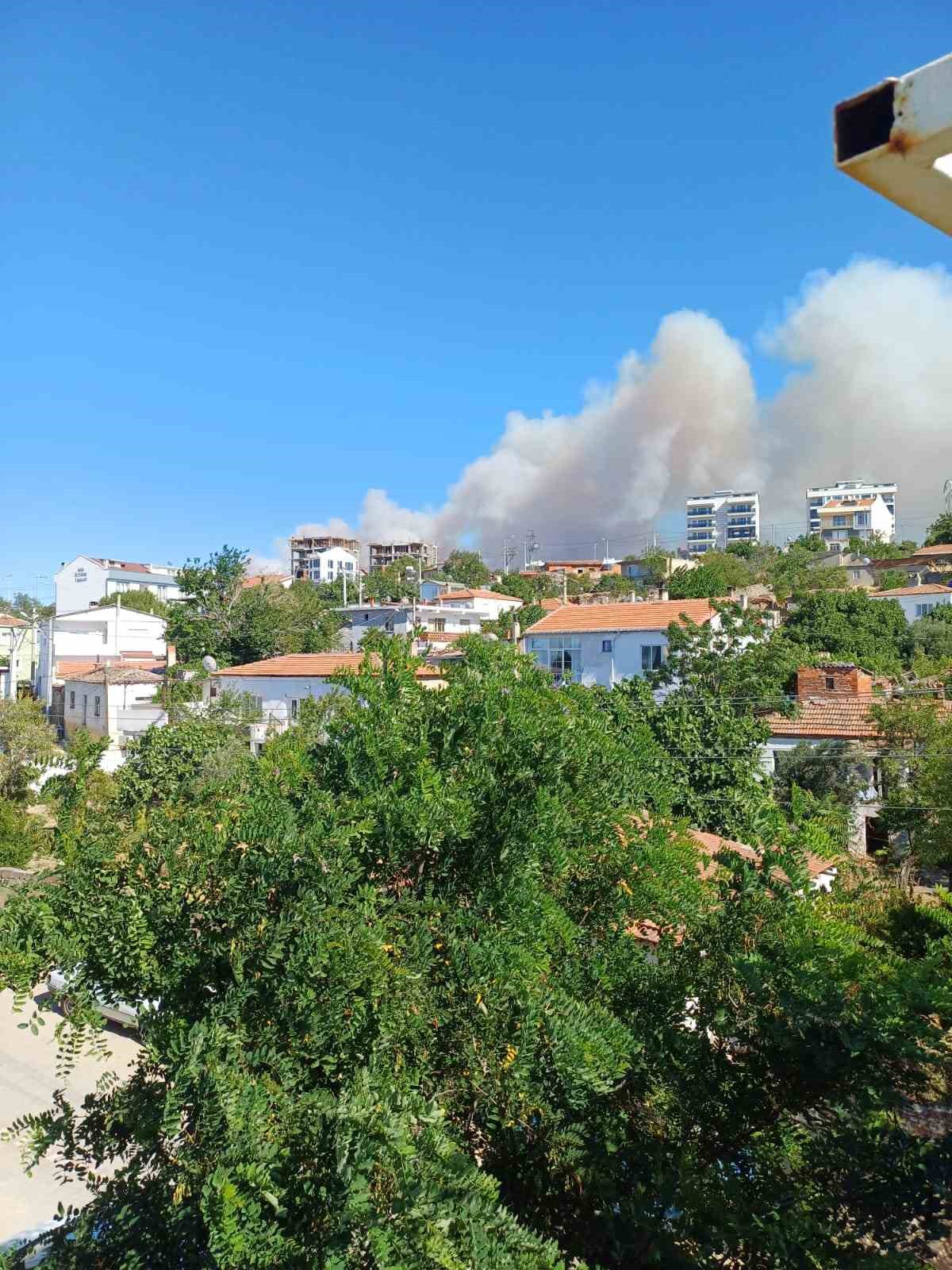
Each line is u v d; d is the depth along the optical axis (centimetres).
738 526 13950
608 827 582
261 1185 324
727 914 529
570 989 520
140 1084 444
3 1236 913
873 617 4409
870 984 451
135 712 3691
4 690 4819
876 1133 418
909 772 1970
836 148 155
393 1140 326
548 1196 469
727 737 1970
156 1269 377
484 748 559
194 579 5038
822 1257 394
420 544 14425
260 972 432
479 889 521
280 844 445
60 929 450
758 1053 461
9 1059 1336
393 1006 430
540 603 4912
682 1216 421
